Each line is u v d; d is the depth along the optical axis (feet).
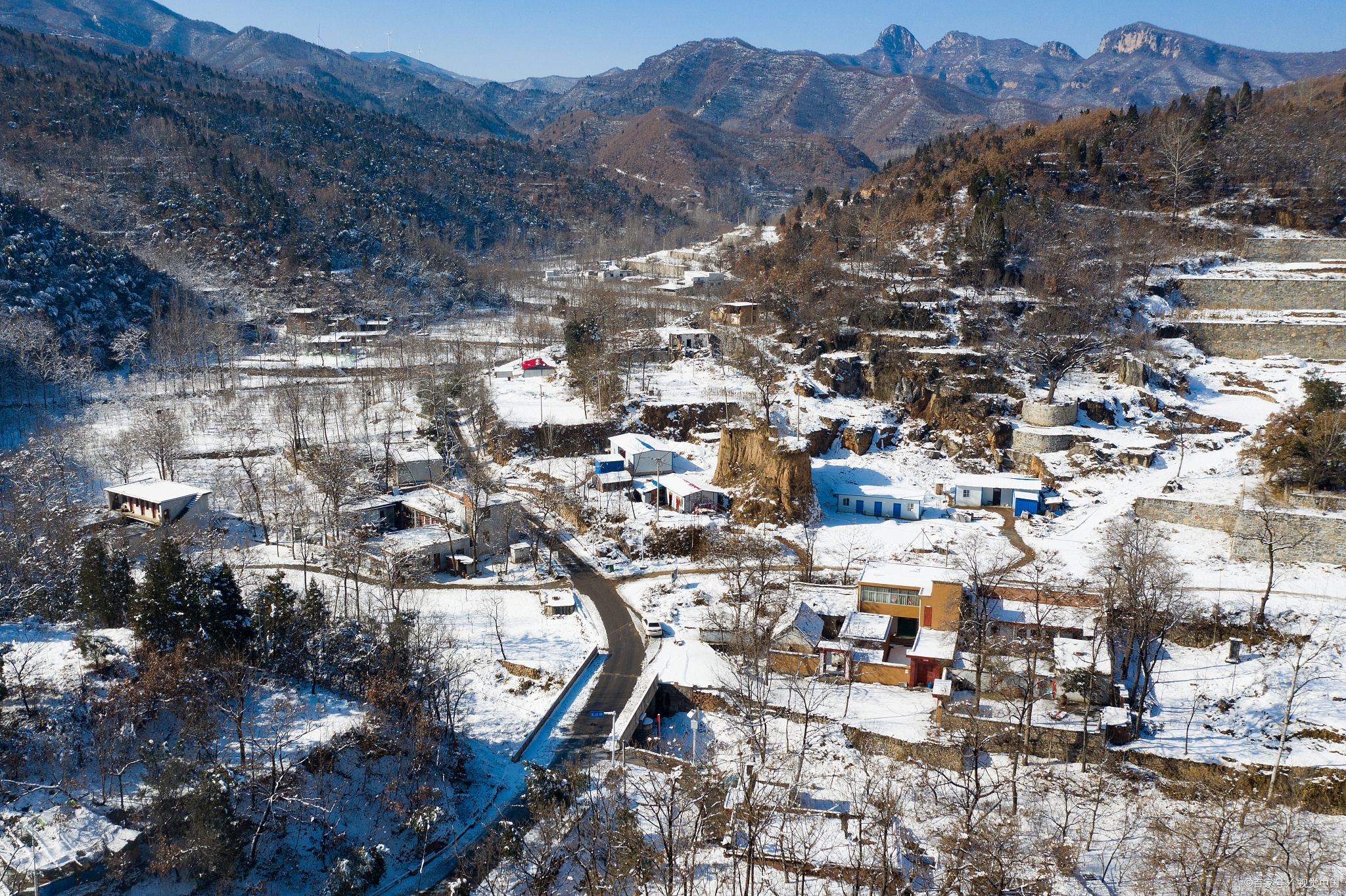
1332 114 642.22
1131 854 195.52
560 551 358.43
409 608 305.73
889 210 654.94
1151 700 250.37
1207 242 563.07
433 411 434.30
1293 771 215.72
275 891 185.98
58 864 165.37
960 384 452.35
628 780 223.71
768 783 215.31
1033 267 532.73
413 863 197.67
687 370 519.60
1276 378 457.27
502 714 252.01
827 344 497.87
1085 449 408.05
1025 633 262.47
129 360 603.67
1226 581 300.81
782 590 308.81
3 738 198.08
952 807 205.46
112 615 253.03
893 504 384.47
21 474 366.84
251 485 386.93
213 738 205.77
